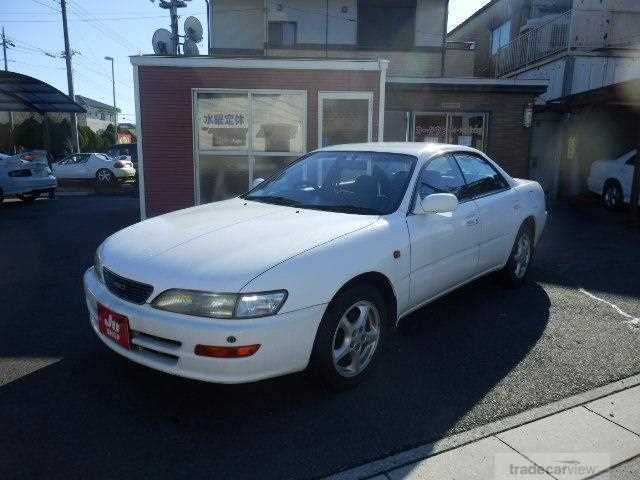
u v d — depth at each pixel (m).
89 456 2.53
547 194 14.53
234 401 3.04
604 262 6.44
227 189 9.03
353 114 8.95
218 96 8.74
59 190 18.28
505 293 5.11
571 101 12.62
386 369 3.46
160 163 8.85
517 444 2.65
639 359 3.64
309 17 17.22
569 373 3.43
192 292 2.63
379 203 3.62
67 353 3.67
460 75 18.16
